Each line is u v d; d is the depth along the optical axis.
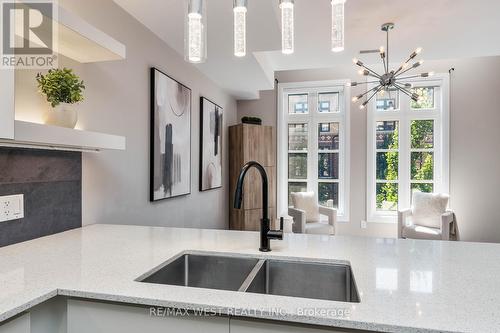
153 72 2.53
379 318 0.74
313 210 4.73
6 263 1.14
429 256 1.26
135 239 1.55
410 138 4.90
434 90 4.82
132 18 2.28
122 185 2.19
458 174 4.63
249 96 5.02
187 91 3.21
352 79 5.04
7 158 1.39
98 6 1.94
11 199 1.41
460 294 0.88
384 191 5.01
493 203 4.50
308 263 1.25
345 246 1.44
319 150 5.28
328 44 3.40
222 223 4.40
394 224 4.87
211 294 0.89
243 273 1.32
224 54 3.02
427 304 0.81
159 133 2.63
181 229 1.81
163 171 2.70
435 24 2.97
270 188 4.74
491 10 2.69
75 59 1.73
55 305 0.98
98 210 1.96
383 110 4.98
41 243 1.45
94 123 1.92
